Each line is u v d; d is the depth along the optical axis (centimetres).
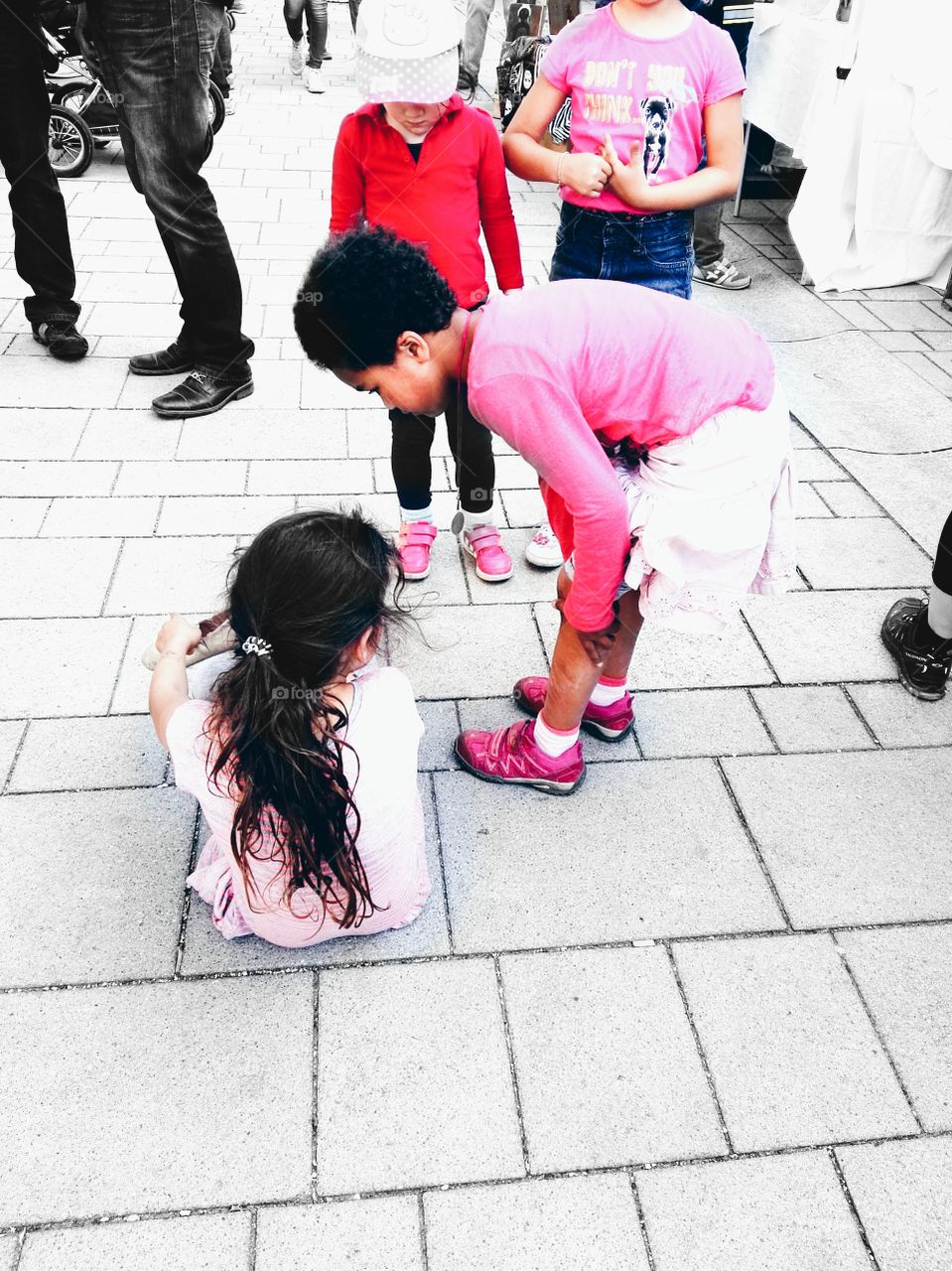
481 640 267
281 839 157
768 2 484
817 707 253
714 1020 184
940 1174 164
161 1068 171
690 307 164
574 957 193
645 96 230
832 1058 179
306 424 350
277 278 446
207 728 151
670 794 228
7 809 213
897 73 427
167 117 303
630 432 167
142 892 199
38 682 243
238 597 139
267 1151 161
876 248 477
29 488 308
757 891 207
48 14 329
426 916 199
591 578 171
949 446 361
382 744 158
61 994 181
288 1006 182
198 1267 148
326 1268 149
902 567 302
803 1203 160
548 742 216
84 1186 156
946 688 262
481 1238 153
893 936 200
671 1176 162
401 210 232
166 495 310
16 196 350
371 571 142
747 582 183
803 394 388
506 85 639
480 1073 173
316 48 740
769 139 563
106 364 376
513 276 261
